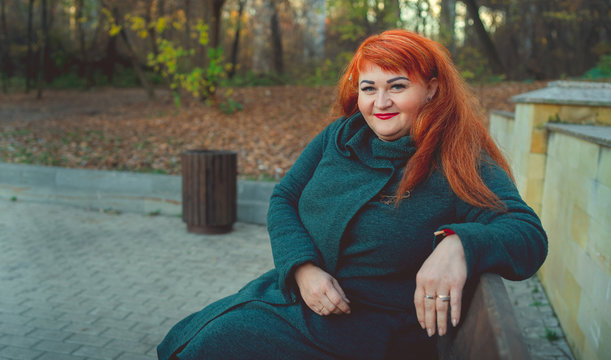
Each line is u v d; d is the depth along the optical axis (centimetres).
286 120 1072
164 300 407
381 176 158
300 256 160
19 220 627
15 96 1930
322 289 155
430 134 150
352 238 159
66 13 2606
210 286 439
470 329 127
